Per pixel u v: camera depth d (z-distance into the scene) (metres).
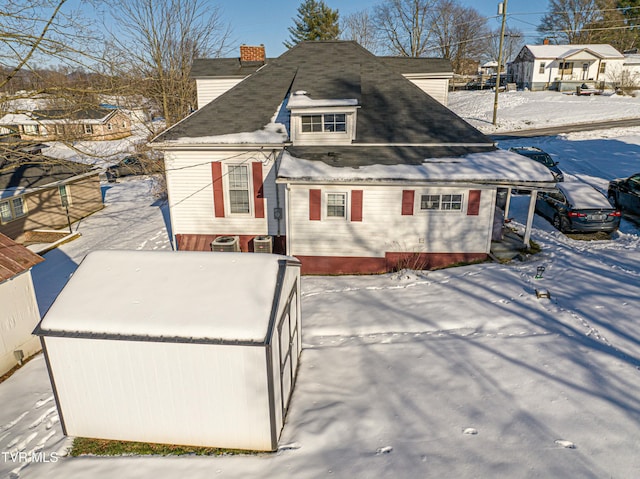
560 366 7.64
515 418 6.46
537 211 17.52
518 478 5.37
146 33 28.77
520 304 10.22
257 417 6.16
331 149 14.34
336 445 6.24
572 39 75.00
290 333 7.42
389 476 5.56
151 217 21.52
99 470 6.11
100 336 6.06
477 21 69.50
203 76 17.62
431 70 17.67
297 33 55.50
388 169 12.90
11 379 8.80
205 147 14.27
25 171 19.69
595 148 27.92
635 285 10.67
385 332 9.62
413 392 7.29
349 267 13.69
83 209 22.55
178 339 5.91
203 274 6.89
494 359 8.05
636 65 56.31
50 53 11.95
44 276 14.56
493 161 13.23
